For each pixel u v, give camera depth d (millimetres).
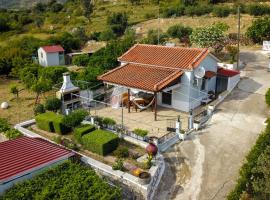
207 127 27812
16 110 32438
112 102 33188
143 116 30297
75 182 16516
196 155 23609
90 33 74812
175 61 32219
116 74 32219
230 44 51344
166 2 95188
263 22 53750
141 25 75125
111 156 22625
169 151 24109
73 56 54312
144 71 31984
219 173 21641
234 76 36562
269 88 32781
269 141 20906
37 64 46844
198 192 20000
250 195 17875
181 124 28281
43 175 17188
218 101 32719
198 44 47906
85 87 33469
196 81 31938
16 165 18047
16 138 23500
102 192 15844
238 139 25719
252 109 31141
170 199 19516
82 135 24203
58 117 27125
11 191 15922
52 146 21094
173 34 60531
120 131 25641
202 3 82125
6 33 89500
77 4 118688
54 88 35125
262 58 47500
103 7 105812
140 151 23359
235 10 69000
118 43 46625
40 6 124938
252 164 18906
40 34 84688
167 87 29266
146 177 18938
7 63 46312
